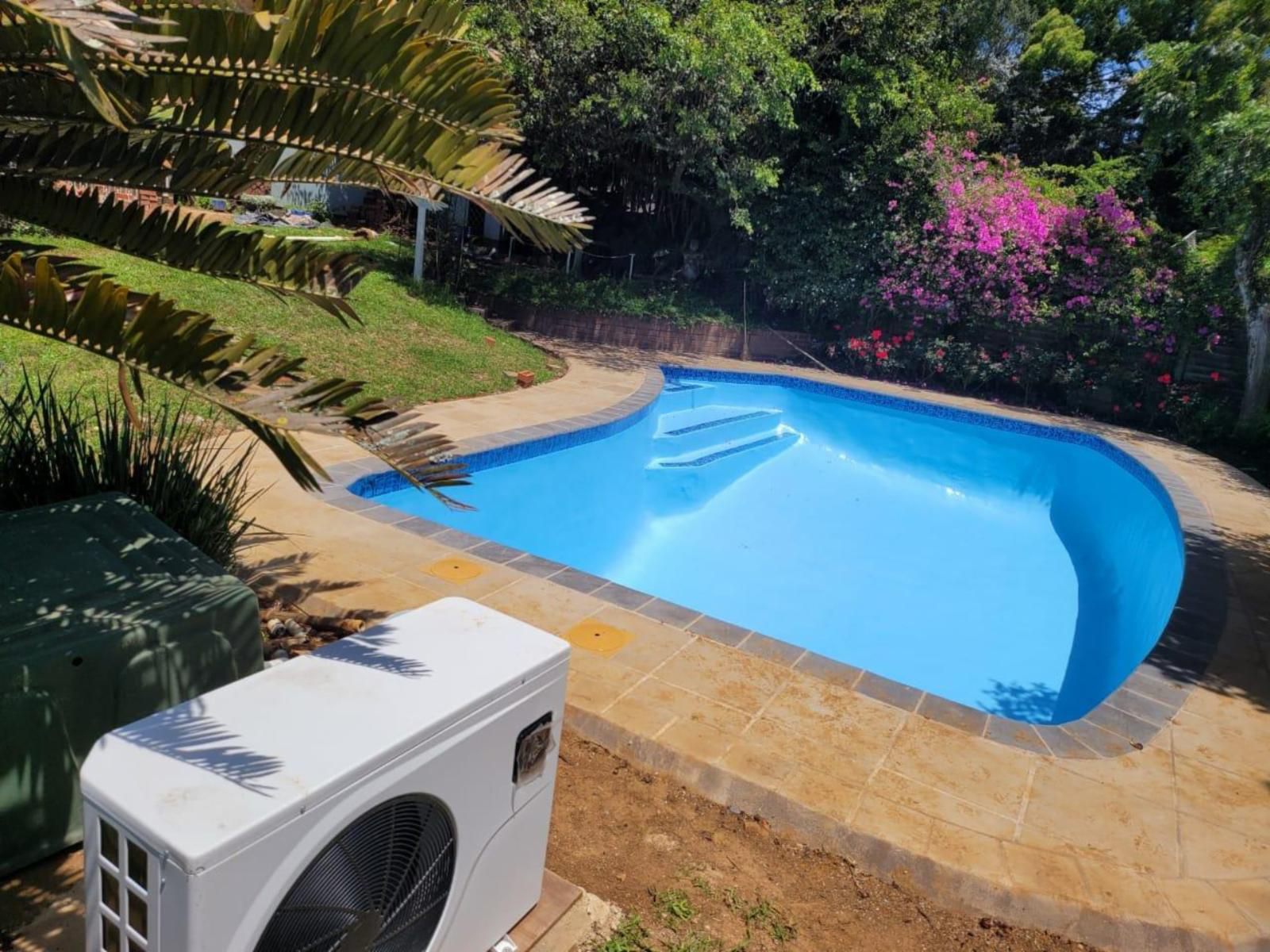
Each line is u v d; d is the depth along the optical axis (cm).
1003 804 305
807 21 1277
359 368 844
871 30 1269
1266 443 1098
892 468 1078
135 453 371
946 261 1292
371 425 246
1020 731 357
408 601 411
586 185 1622
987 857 275
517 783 186
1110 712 385
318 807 136
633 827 279
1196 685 423
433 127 238
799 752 322
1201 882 274
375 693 164
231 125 236
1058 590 737
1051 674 592
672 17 1182
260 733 148
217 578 265
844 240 1361
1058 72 1734
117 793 130
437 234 1337
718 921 240
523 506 773
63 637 218
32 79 222
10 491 339
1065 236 1252
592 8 1192
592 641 395
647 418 1003
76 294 235
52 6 141
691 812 291
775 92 1147
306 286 254
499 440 735
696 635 412
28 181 234
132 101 211
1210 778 337
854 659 598
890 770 318
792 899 256
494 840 184
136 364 217
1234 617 519
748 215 1310
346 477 592
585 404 928
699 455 1053
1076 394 1270
